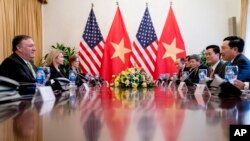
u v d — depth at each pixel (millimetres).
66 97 1783
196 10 6027
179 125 689
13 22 4742
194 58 3828
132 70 3842
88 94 2141
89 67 5703
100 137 553
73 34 6020
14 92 1441
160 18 5973
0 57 4309
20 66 2422
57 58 3525
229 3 6004
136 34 5785
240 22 5707
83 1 6004
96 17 5977
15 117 853
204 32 6020
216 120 768
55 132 607
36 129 646
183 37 6012
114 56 5715
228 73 1951
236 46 2455
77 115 889
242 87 1919
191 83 3182
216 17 6020
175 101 1426
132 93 2285
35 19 5629
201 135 570
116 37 5758
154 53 5730
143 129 635
